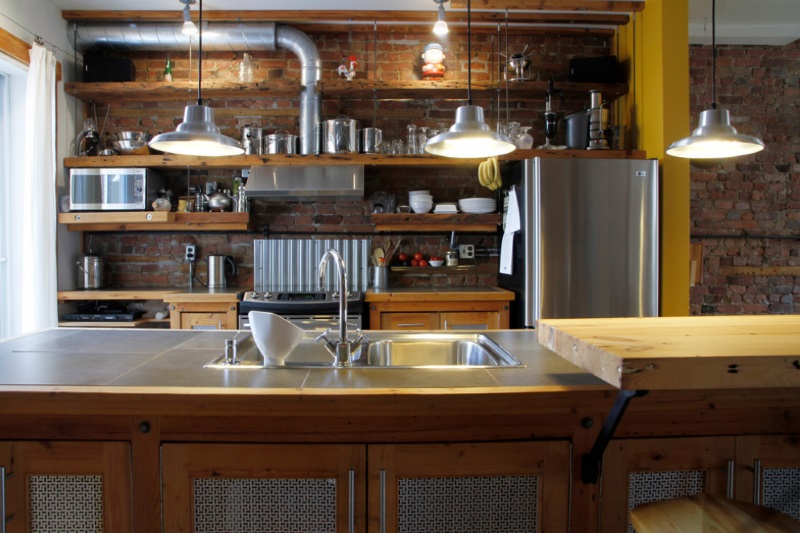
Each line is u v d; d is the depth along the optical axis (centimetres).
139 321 335
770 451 131
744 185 391
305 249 371
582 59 353
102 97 355
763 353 93
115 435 126
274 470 126
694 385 91
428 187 379
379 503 127
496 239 379
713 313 391
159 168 360
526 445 127
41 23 317
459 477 127
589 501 129
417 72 379
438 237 380
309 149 341
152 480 126
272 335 144
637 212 304
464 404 120
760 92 390
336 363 150
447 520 127
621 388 90
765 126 390
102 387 121
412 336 192
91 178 332
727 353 93
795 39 376
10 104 312
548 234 301
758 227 392
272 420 125
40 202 305
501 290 338
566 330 119
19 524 126
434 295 320
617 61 369
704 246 392
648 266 305
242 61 365
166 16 340
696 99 389
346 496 126
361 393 119
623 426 129
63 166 337
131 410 119
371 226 379
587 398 122
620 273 304
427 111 378
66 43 343
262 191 331
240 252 379
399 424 126
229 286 374
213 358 154
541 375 135
